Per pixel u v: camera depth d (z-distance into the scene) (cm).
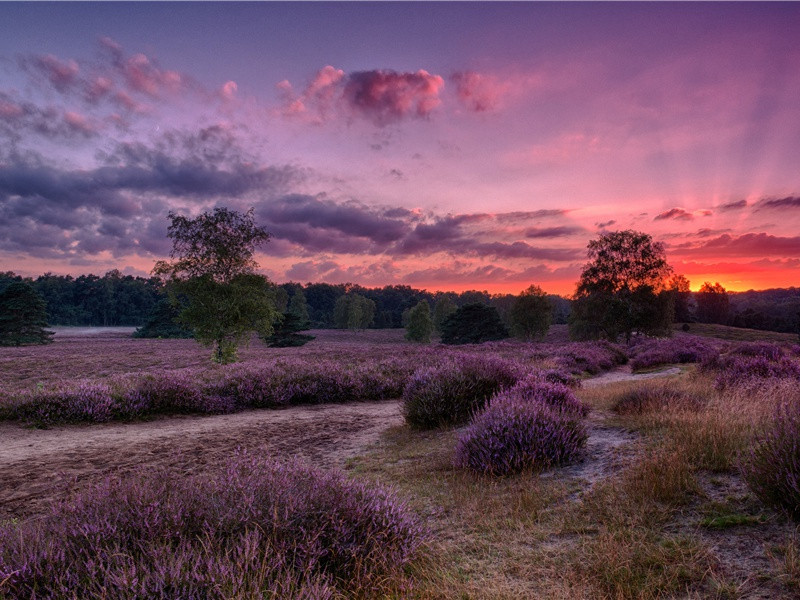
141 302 16650
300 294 12506
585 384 1808
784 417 409
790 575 285
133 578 241
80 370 3136
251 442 926
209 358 3784
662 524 379
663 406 777
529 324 7394
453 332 7869
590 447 645
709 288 13400
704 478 449
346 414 1272
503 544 392
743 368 1129
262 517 339
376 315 14788
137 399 1212
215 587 241
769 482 371
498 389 1008
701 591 289
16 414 1098
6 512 542
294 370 1667
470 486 553
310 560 306
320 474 435
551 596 304
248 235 2467
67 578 254
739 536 343
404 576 340
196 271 2458
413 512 461
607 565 327
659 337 5753
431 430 956
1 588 244
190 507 346
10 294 6306
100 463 764
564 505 456
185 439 948
